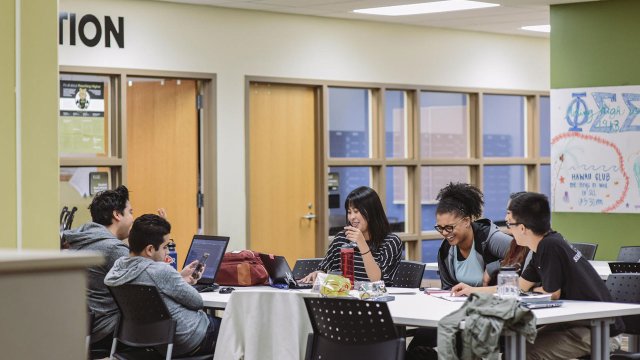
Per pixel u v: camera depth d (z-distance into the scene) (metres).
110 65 8.07
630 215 8.34
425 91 10.36
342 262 5.25
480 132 10.88
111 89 8.23
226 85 8.76
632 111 8.26
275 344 4.42
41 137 3.56
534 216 4.52
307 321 4.42
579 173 8.54
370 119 10.03
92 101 8.11
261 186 9.21
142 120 8.49
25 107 3.53
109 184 8.27
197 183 8.78
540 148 11.46
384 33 9.88
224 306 4.94
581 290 4.48
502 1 8.41
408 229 10.47
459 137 10.80
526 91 11.21
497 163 11.09
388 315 3.83
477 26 10.22
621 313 4.18
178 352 4.76
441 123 10.62
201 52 8.59
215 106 8.69
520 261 4.84
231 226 8.85
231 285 5.63
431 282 9.32
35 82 3.55
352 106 9.86
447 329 3.81
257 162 9.16
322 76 9.42
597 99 8.42
